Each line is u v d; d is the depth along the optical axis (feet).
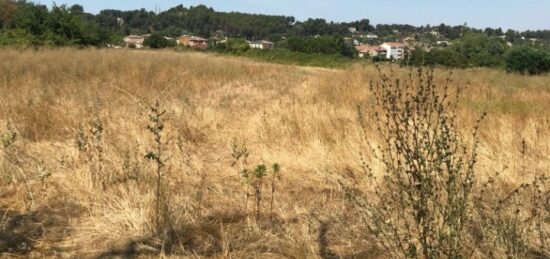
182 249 10.82
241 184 14.84
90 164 14.82
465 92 32.22
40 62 45.01
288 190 15.07
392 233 10.19
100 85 35.47
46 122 21.26
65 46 75.36
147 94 32.01
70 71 41.29
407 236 10.25
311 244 11.19
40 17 80.79
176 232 11.61
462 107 24.56
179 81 41.96
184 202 13.03
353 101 28.73
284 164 17.19
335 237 11.72
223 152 19.38
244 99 34.40
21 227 11.76
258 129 21.75
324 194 14.67
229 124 23.80
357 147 17.90
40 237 11.35
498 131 20.27
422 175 8.95
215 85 43.73
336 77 44.91
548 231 11.21
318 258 10.66
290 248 11.09
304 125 21.66
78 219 12.34
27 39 74.02
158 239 11.35
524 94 35.12
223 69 55.26
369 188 14.93
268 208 13.47
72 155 16.42
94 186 14.11
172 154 17.20
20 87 30.78
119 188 13.67
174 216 12.03
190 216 12.28
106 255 10.68
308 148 18.49
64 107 24.20
